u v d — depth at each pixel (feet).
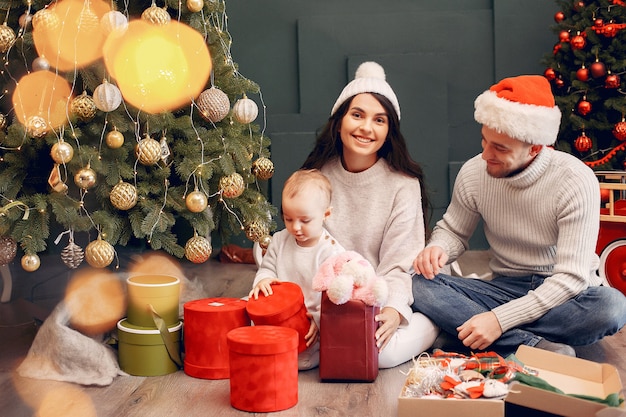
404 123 12.42
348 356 6.03
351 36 12.52
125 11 7.16
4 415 5.43
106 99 6.47
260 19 12.72
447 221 7.33
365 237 7.06
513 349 6.44
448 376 5.28
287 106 12.78
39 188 7.09
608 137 10.40
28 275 10.00
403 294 6.55
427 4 12.50
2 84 7.68
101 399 5.75
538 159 6.46
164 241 7.02
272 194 12.57
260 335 5.59
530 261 6.82
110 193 6.70
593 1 10.46
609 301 6.27
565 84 10.66
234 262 11.57
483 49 12.39
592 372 5.65
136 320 6.46
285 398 5.49
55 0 6.90
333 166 7.25
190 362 6.33
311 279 6.53
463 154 12.51
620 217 8.41
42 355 6.46
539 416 4.83
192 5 7.26
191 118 7.23
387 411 5.43
